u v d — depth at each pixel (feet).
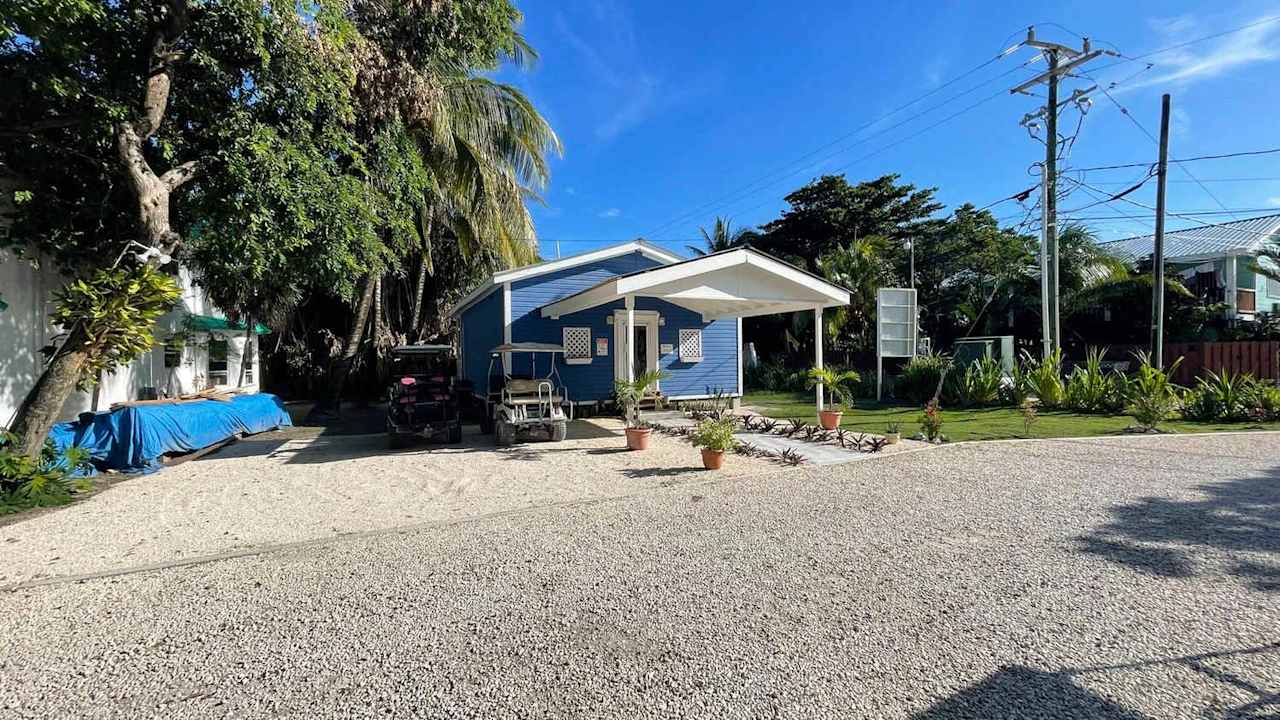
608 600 11.25
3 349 25.46
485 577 12.55
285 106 26.40
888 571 12.46
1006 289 68.69
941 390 47.01
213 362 49.19
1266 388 35.14
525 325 42.11
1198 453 24.93
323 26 25.44
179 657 9.43
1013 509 17.04
